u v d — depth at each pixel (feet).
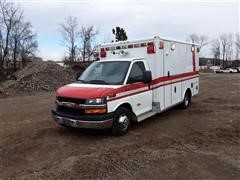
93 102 21.02
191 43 35.58
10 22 170.30
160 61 27.35
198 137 22.49
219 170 16.01
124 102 22.99
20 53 181.16
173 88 30.66
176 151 19.24
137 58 25.79
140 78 25.12
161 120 28.86
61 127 26.27
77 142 21.62
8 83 72.90
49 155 18.94
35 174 15.96
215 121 27.89
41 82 68.64
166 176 15.31
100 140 21.99
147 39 26.86
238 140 21.57
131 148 19.95
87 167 16.74
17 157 18.72
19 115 32.94
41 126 26.94
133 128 25.67
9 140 22.58
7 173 16.20
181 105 34.24
